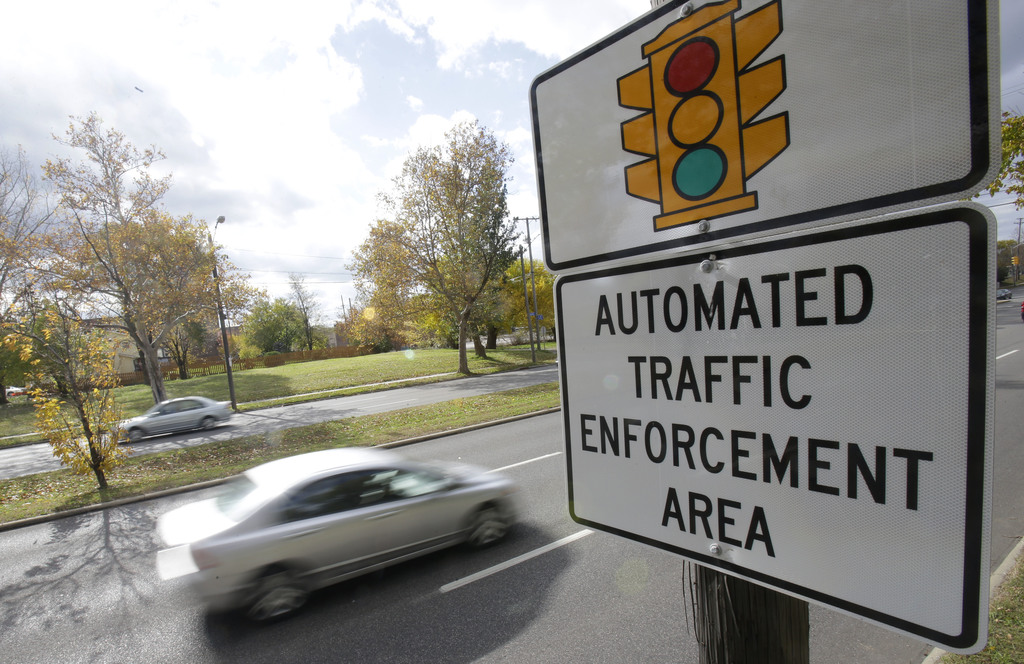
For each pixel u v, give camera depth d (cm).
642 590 457
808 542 99
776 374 101
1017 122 501
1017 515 522
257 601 449
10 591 565
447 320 3978
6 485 1117
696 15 108
